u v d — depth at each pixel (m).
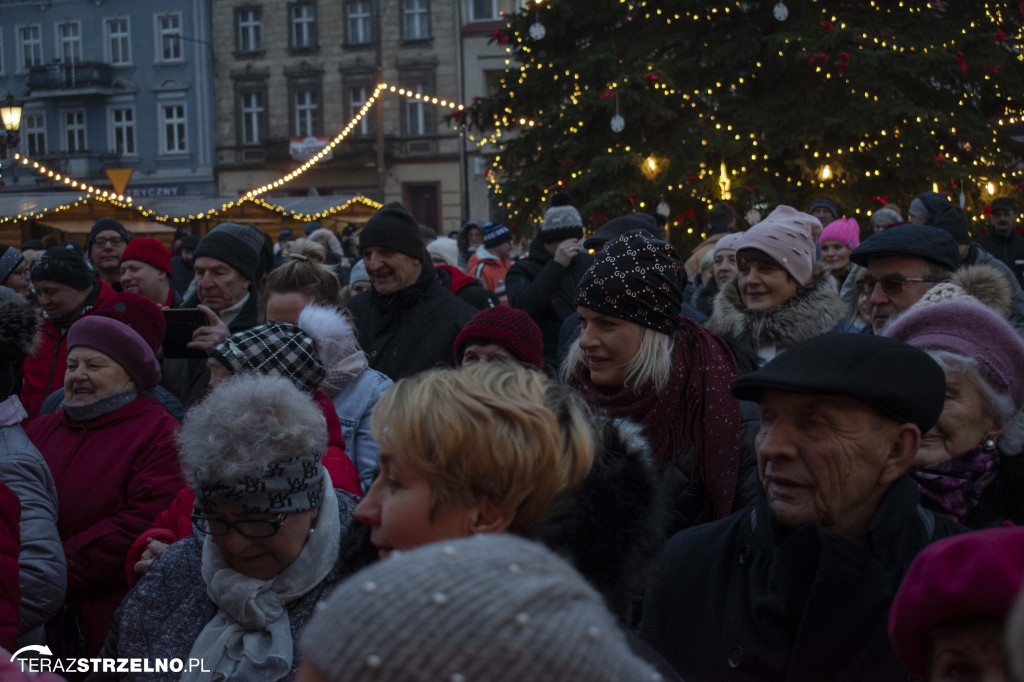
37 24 39.19
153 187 38.66
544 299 5.09
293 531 1.91
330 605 0.83
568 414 1.54
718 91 14.91
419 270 4.39
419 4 36.38
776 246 3.17
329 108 37.41
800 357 1.60
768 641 1.61
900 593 1.25
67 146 39.22
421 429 1.43
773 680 1.59
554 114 15.02
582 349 2.64
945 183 13.20
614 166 13.67
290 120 37.84
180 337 3.78
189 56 38.19
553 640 0.78
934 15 14.64
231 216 22.62
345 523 2.03
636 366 2.52
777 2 14.41
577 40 15.58
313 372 2.69
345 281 9.58
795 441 1.59
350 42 37.06
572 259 5.25
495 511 1.45
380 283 4.37
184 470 1.92
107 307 3.28
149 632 1.99
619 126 13.37
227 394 1.94
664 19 15.09
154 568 2.05
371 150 36.59
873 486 1.59
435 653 0.76
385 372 4.29
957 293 2.45
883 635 1.52
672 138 14.20
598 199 13.45
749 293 3.25
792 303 3.17
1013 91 14.22
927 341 2.07
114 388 3.05
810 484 1.58
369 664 0.76
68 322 4.51
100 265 6.26
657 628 1.79
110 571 2.79
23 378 4.34
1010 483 2.01
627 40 15.00
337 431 2.70
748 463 2.48
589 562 1.44
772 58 14.31
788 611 1.60
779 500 1.62
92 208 20.98
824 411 1.56
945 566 1.19
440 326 4.31
